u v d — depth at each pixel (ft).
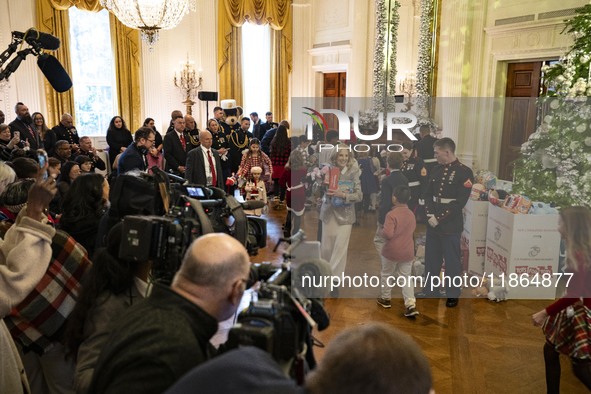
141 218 4.64
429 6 25.88
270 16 39.47
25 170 9.86
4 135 19.52
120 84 33.91
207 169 19.25
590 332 7.50
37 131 25.27
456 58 24.95
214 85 38.09
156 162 22.41
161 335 3.76
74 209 7.72
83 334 5.21
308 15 41.01
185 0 21.83
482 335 9.04
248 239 5.98
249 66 40.06
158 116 35.94
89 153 22.88
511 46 22.98
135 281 5.38
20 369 6.04
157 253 4.59
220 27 37.50
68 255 6.52
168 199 6.47
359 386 2.71
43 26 30.66
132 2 20.11
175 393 3.02
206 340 4.05
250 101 40.57
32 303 6.21
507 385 8.36
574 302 7.46
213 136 27.84
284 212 24.59
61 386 6.77
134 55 34.14
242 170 24.29
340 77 39.91
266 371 3.07
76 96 33.17
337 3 38.42
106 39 33.60
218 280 4.02
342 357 2.82
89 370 4.84
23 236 5.65
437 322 8.83
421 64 26.40
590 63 13.78
